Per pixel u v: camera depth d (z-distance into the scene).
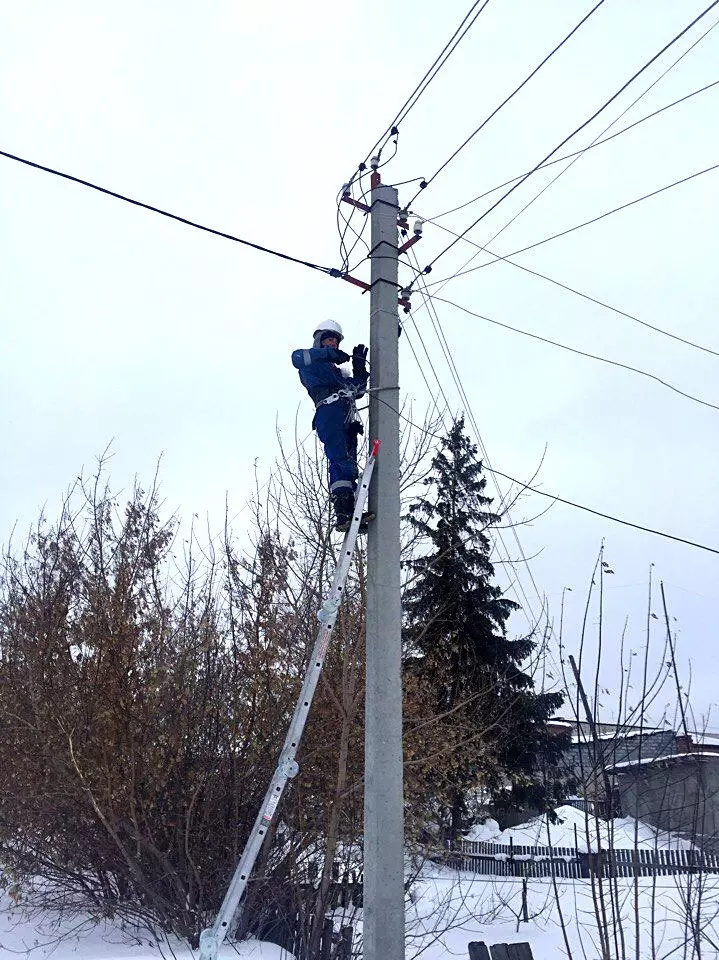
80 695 9.73
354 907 8.76
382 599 5.43
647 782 6.03
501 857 15.99
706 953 7.46
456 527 21.08
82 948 8.38
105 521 11.87
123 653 9.71
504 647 21.14
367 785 5.04
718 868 5.76
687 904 5.13
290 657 9.98
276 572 10.34
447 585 20.41
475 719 14.24
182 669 10.08
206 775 9.36
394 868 4.82
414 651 14.43
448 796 12.91
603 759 5.26
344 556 5.41
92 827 9.34
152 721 9.59
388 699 5.17
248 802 9.35
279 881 8.80
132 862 8.65
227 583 10.77
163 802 9.40
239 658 10.21
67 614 10.90
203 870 8.99
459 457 21.83
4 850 9.44
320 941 7.59
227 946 8.08
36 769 9.46
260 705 9.77
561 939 9.57
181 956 7.73
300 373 6.59
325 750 9.34
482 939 9.59
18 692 10.07
